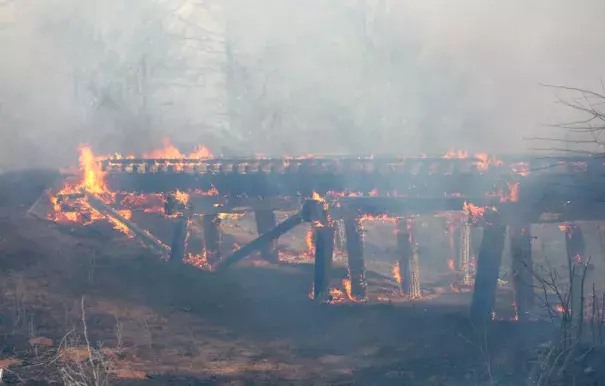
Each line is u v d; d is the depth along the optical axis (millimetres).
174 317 25531
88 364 19156
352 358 21906
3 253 29969
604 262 31422
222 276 31234
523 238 26359
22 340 21328
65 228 33875
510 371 20031
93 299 26609
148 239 33344
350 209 29188
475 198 27516
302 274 33406
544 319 25391
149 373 19266
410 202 28547
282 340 23766
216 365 20656
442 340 23641
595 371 18375
